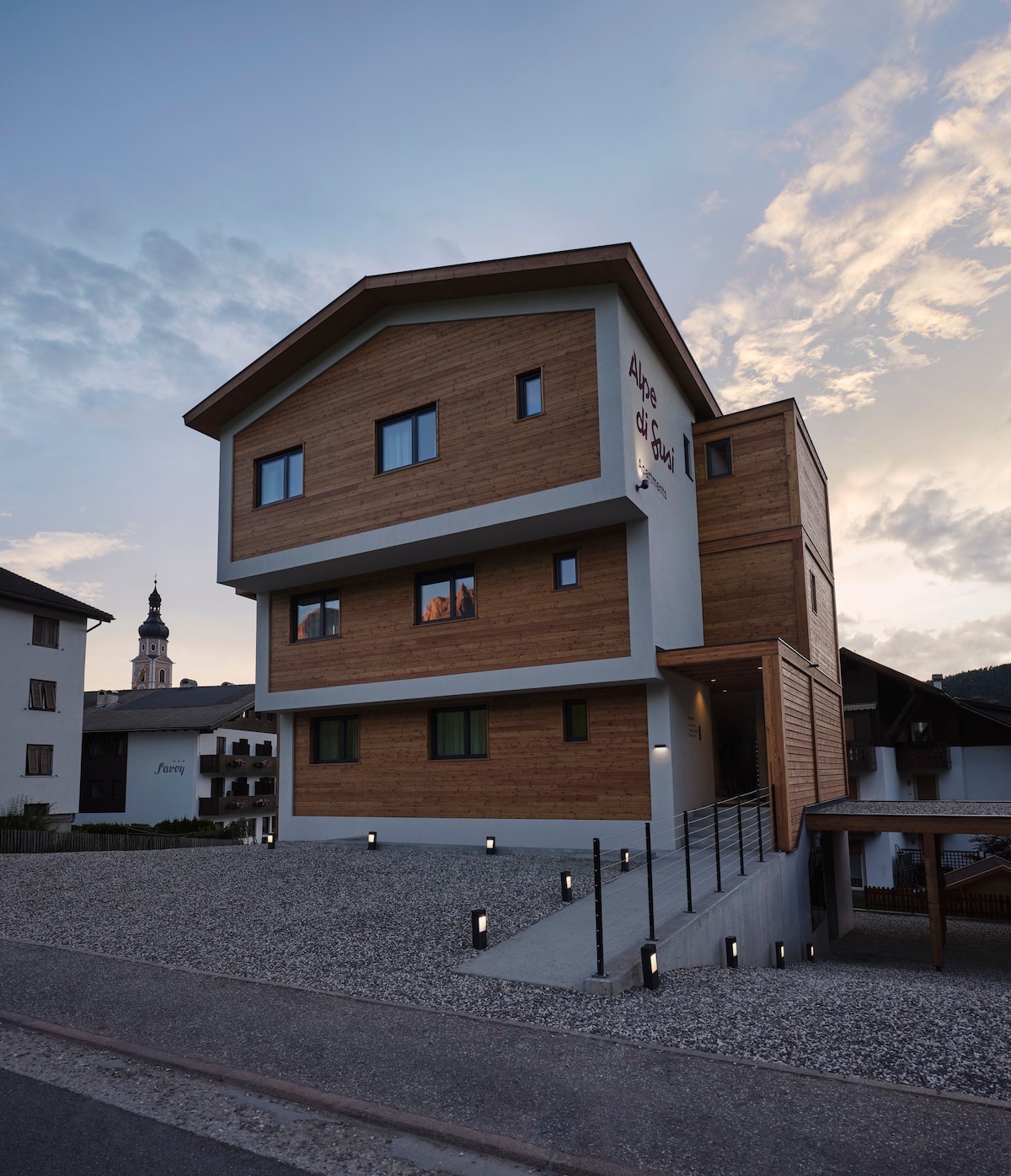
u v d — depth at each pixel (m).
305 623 19.17
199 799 41.59
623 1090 5.05
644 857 14.08
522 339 15.37
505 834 15.84
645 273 14.73
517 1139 4.45
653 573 14.73
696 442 18.64
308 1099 5.04
